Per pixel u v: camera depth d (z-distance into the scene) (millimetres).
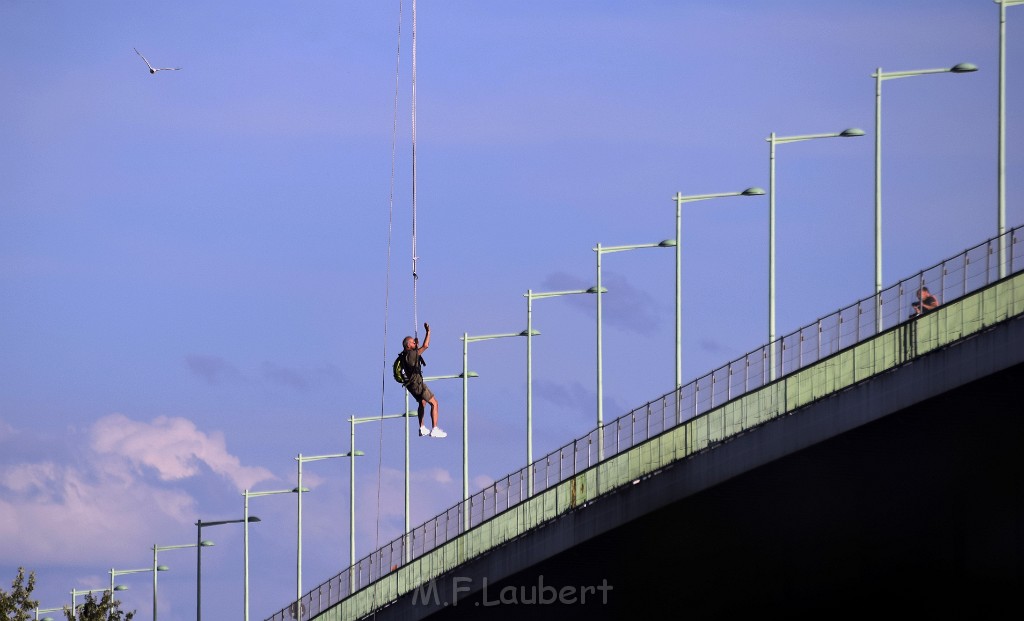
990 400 105938
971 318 104125
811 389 114125
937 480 114938
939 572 122500
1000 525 115000
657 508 125125
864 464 115500
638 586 139250
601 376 159625
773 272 138000
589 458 132250
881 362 109562
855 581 128750
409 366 109562
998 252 103062
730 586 136500
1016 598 119438
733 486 121062
